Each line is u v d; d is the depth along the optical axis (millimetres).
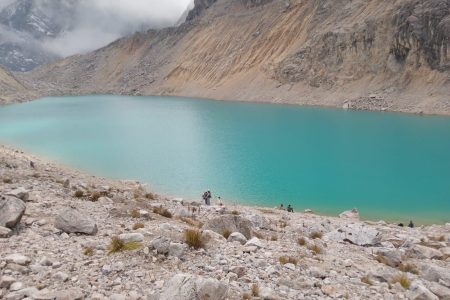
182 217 25922
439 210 50688
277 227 28141
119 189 37875
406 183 63375
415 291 15117
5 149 73000
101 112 185000
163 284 12812
